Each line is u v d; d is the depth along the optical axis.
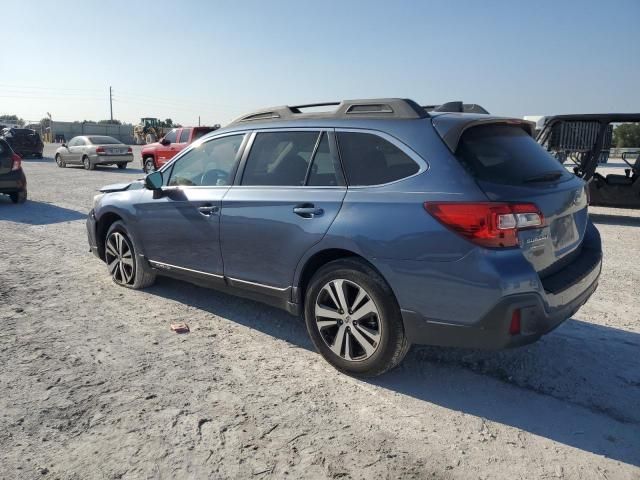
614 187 10.41
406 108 3.58
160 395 3.43
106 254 5.84
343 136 3.76
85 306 5.12
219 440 2.95
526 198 3.14
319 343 3.82
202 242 4.56
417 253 3.19
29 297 5.36
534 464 2.78
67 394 3.42
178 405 3.31
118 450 2.85
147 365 3.86
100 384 3.56
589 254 3.84
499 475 2.69
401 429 3.09
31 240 8.23
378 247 3.33
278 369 3.82
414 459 2.81
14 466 2.71
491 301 3.00
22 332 4.44
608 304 5.36
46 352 4.05
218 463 2.76
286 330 4.56
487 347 3.12
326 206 3.64
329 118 3.91
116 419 3.14
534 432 3.08
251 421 3.14
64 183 16.97
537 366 3.90
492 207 3.00
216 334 4.46
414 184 3.30
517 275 2.99
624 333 4.56
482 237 3.00
